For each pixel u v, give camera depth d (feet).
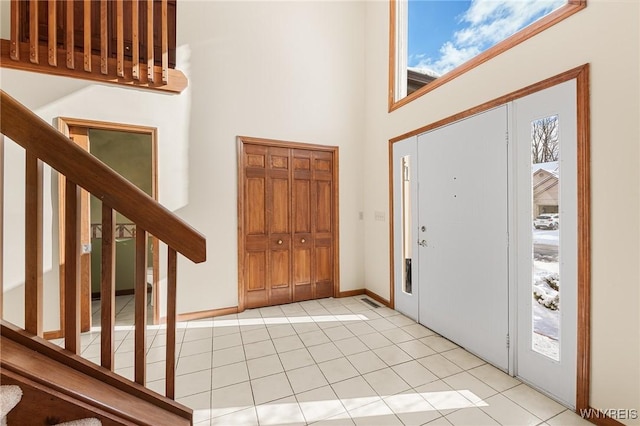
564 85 5.59
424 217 9.38
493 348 7.11
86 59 8.54
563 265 5.67
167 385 3.60
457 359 7.41
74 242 3.20
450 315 8.41
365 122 13.00
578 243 5.39
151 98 9.53
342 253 12.66
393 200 10.97
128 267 13.46
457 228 8.14
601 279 5.12
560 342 5.72
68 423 2.73
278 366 7.09
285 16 11.53
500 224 6.93
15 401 2.54
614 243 4.96
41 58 8.24
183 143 9.95
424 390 6.15
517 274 6.56
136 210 3.37
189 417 3.53
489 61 7.20
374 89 12.24
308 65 11.94
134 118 9.32
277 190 11.57
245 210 10.98
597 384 5.18
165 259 9.75
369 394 6.02
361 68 12.98
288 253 11.79
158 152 9.64
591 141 5.22
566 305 5.62
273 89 11.32
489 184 7.20
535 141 6.18
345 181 12.70
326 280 12.52
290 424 5.22
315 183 12.25
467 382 6.43
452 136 8.27
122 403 3.09
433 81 8.95
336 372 6.83
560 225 5.71
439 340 8.47
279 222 11.62
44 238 8.43
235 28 10.71
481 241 7.42
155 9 9.95
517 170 6.53
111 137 13.21
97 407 2.87
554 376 5.82
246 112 10.87
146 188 13.61
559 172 5.71
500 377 6.63
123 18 9.51
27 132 2.94
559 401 5.73
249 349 7.94
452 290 8.32
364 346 8.11
